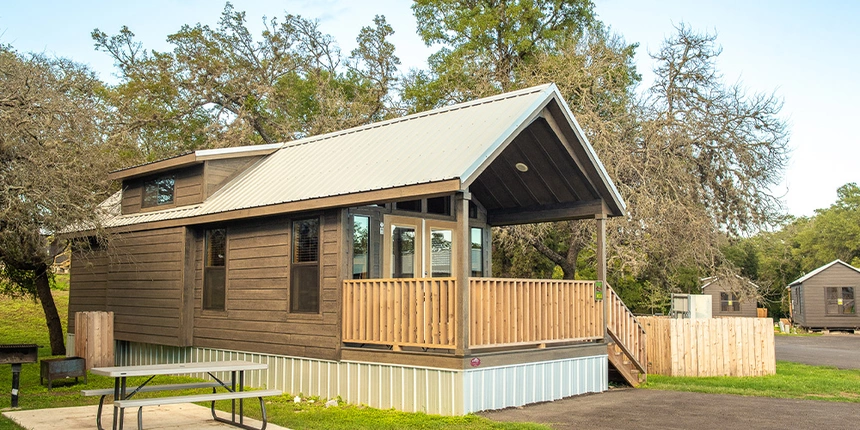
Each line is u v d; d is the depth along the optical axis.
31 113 13.52
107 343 14.30
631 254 19.20
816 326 38.19
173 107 32.97
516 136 10.62
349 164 12.12
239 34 35.12
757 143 20.86
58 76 16.11
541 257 27.56
